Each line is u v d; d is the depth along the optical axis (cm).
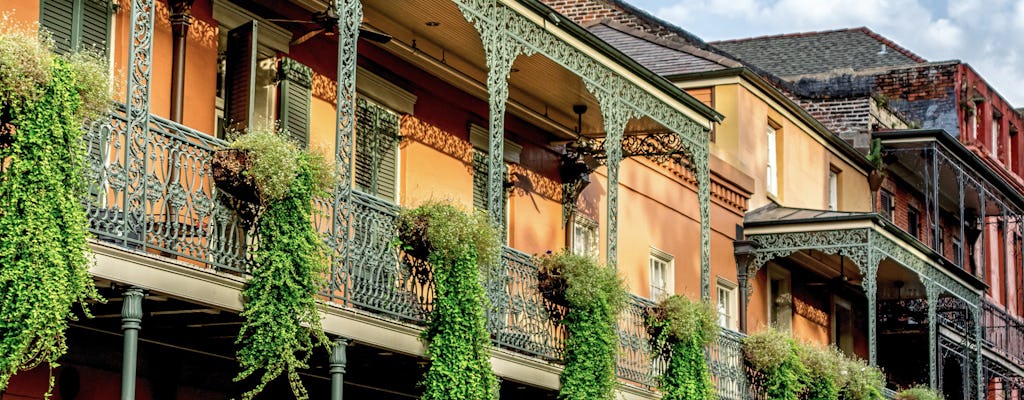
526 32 1730
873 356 2569
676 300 2005
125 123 1302
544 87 2053
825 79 3481
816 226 2638
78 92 1177
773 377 2258
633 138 2298
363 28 1708
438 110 1981
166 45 1520
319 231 1462
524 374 1722
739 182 2656
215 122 1579
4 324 1120
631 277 2327
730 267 2627
